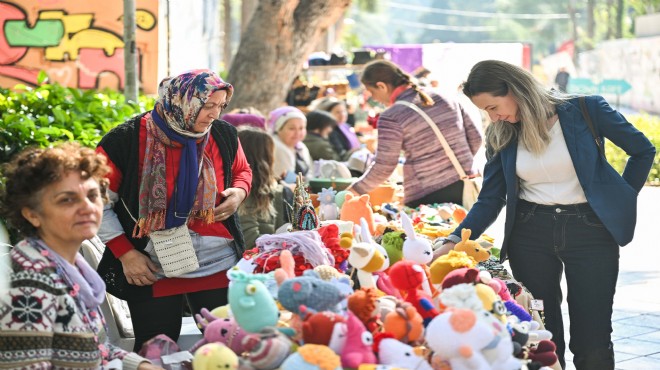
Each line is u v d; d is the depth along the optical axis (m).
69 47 14.31
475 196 7.53
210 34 22.73
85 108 8.59
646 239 13.41
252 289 3.72
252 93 14.54
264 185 6.87
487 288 4.03
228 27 39.69
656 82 38.53
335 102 12.63
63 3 14.28
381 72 7.52
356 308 3.72
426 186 7.46
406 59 23.77
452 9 115.06
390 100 7.60
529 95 5.20
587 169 5.23
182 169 4.58
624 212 5.22
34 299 3.42
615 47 42.19
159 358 4.29
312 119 11.23
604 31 75.19
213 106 4.51
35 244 3.56
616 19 65.12
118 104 9.38
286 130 9.50
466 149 7.50
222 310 4.27
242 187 4.91
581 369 5.48
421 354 3.64
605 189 5.24
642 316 8.73
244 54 14.53
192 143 4.61
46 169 3.53
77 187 3.57
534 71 49.53
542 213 5.41
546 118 5.27
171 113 4.52
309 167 10.20
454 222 6.67
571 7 74.81
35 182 3.53
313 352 3.45
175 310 4.78
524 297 5.21
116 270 4.68
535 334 4.33
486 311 3.75
